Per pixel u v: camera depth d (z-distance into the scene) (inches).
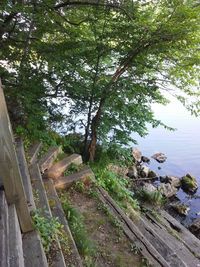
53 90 347.9
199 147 724.7
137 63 343.6
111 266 169.5
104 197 249.9
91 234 195.5
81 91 341.7
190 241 298.2
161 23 304.7
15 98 303.0
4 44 350.0
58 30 361.4
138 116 355.9
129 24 310.5
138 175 507.8
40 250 125.3
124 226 210.1
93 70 355.3
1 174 116.9
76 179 253.8
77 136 382.3
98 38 338.3
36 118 303.0
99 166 343.9
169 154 678.5
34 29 360.2
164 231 295.7
